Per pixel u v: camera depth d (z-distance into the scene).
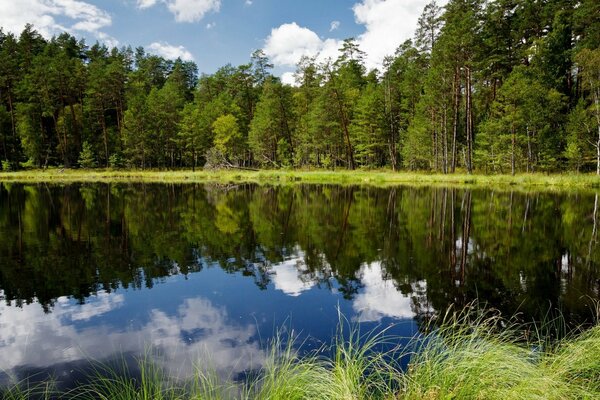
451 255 11.30
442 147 45.91
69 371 5.13
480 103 48.53
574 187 30.45
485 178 35.56
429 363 4.05
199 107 72.69
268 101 59.84
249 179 47.81
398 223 16.66
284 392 3.71
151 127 62.00
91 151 62.22
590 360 4.16
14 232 14.98
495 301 7.57
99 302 7.69
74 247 12.48
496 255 11.23
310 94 62.66
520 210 19.56
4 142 61.53
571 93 42.44
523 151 39.66
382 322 6.59
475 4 41.16
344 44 54.44
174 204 23.83
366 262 10.59
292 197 27.55
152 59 97.00
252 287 8.55
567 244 12.52
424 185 35.22
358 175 44.06
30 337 6.16
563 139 37.25
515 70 40.34
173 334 6.22
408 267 10.11
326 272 9.66
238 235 14.42
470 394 3.69
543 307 7.27
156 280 9.08
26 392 4.63
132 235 14.45
